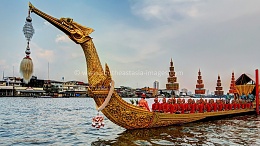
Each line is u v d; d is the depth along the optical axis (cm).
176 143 1251
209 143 1267
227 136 1481
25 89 11919
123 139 1341
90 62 1433
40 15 1314
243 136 1488
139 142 1265
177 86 2311
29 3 1277
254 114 3200
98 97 1407
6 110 3822
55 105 5797
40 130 1750
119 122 1509
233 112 2745
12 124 2083
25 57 986
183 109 1975
